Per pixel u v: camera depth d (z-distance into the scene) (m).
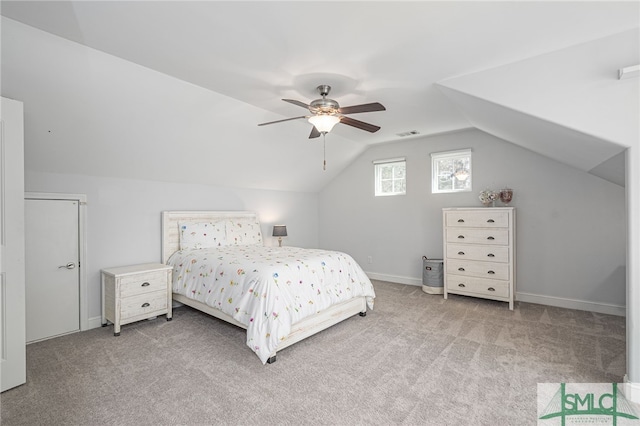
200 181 4.71
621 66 2.20
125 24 2.11
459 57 2.53
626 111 2.18
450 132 4.95
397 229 5.70
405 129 4.74
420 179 5.41
